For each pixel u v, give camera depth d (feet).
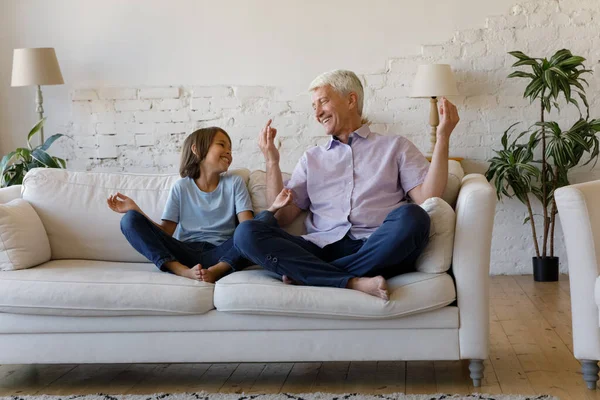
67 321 8.73
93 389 8.93
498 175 14.87
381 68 15.99
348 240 9.36
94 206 10.51
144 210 10.48
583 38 15.38
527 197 15.24
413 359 8.41
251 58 16.37
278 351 8.52
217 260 9.57
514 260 16.01
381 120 16.08
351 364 9.77
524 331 11.11
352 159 9.73
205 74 16.51
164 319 8.63
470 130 15.84
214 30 16.40
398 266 8.66
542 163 15.14
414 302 8.25
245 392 8.63
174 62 16.56
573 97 15.57
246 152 16.52
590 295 8.20
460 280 8.39
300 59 16.22
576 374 8.89
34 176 10.71
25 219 9.78
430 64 15.12
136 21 16.56
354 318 8.35
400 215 8.36
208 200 10.12
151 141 16.72
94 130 16.83
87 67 16.72
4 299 8.69
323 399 8.08
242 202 10.06
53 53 15.84
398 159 9.64
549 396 7.95
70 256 10.45
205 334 8.61
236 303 8.41
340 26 16.06
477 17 15.65
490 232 8.36
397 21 15.88
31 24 16.75
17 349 8.82
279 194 9.49
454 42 15.72
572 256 8.30
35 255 9.61
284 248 8.59
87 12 16.63
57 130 16.93
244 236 8.61
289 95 16.33
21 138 16.98
